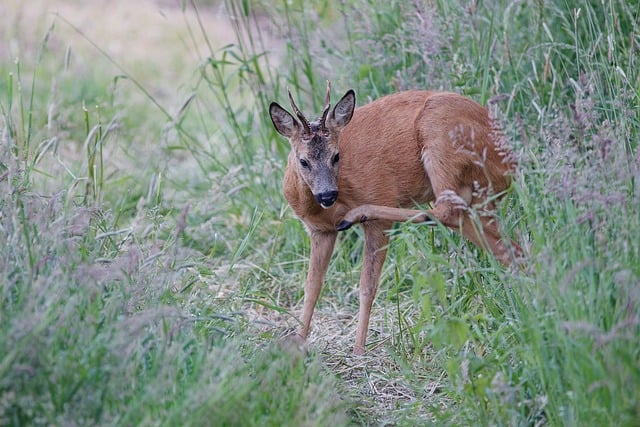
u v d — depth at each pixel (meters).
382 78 14.13
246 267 13.13
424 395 9.80
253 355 9.55
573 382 7.69
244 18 15.22
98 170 14.70
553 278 8.26
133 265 9.12
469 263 9.89
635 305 7.70
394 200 11.30
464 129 10.84
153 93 21.72
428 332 10.67
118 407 7.62
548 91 12.70
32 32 24.22
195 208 14.48
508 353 8.66
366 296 11.14
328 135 10.88
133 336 8.10
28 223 9.16
